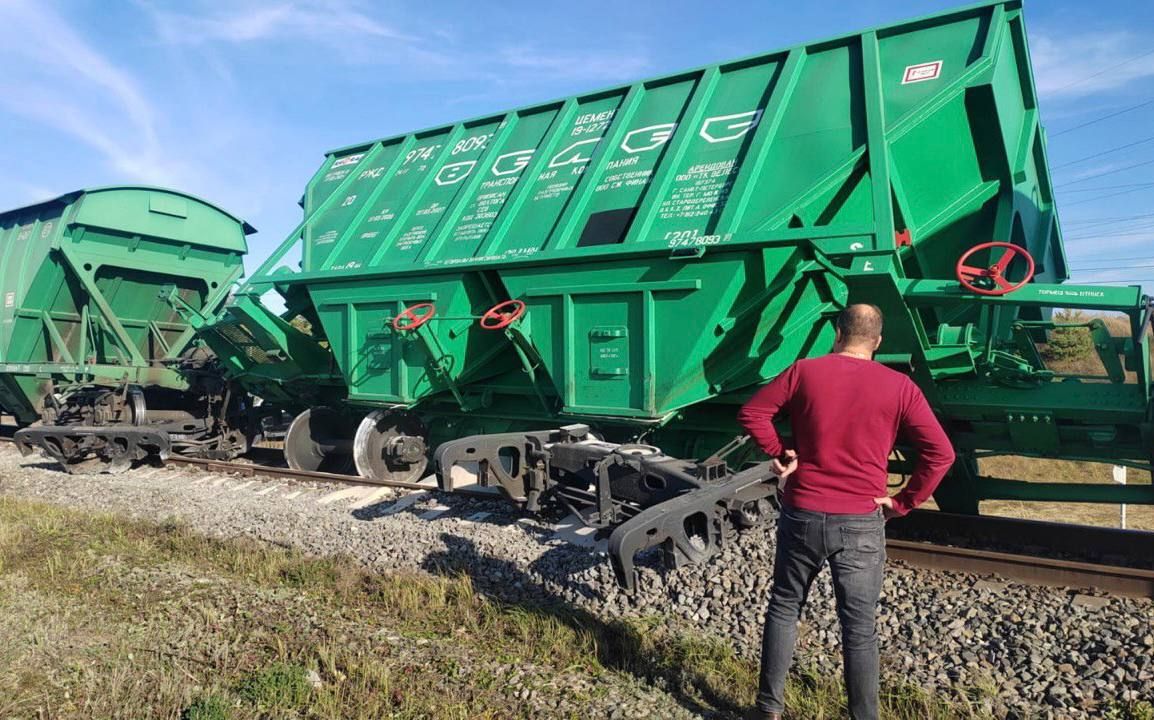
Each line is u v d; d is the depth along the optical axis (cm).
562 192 812
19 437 1167
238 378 1212
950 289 583
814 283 650
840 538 334
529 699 394
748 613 485
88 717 378
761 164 676
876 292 600
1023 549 656
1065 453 670
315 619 498
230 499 869
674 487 548
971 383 691
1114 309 545
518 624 491
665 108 800
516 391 879
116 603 536
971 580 538
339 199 1073
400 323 826
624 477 594
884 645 452
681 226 686
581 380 725
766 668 356
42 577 593
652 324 678
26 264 1292
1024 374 664
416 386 870
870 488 336
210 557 653
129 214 1256
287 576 601
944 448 323
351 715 379
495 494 789
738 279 636
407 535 678
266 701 389
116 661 434
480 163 923
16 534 696
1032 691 393
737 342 676
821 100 687
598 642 463
